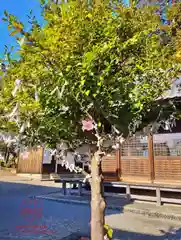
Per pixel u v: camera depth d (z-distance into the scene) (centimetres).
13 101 169
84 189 793
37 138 206
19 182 1144
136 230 399
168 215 488
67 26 144
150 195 630
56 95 151
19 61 159
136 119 169
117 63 157
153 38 168
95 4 158
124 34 163
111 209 576
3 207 583
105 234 184
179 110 203
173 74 167
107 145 192
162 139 614
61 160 216
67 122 176
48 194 779
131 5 168
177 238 356
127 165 670
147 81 162
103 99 153
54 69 149
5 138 199
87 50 148
